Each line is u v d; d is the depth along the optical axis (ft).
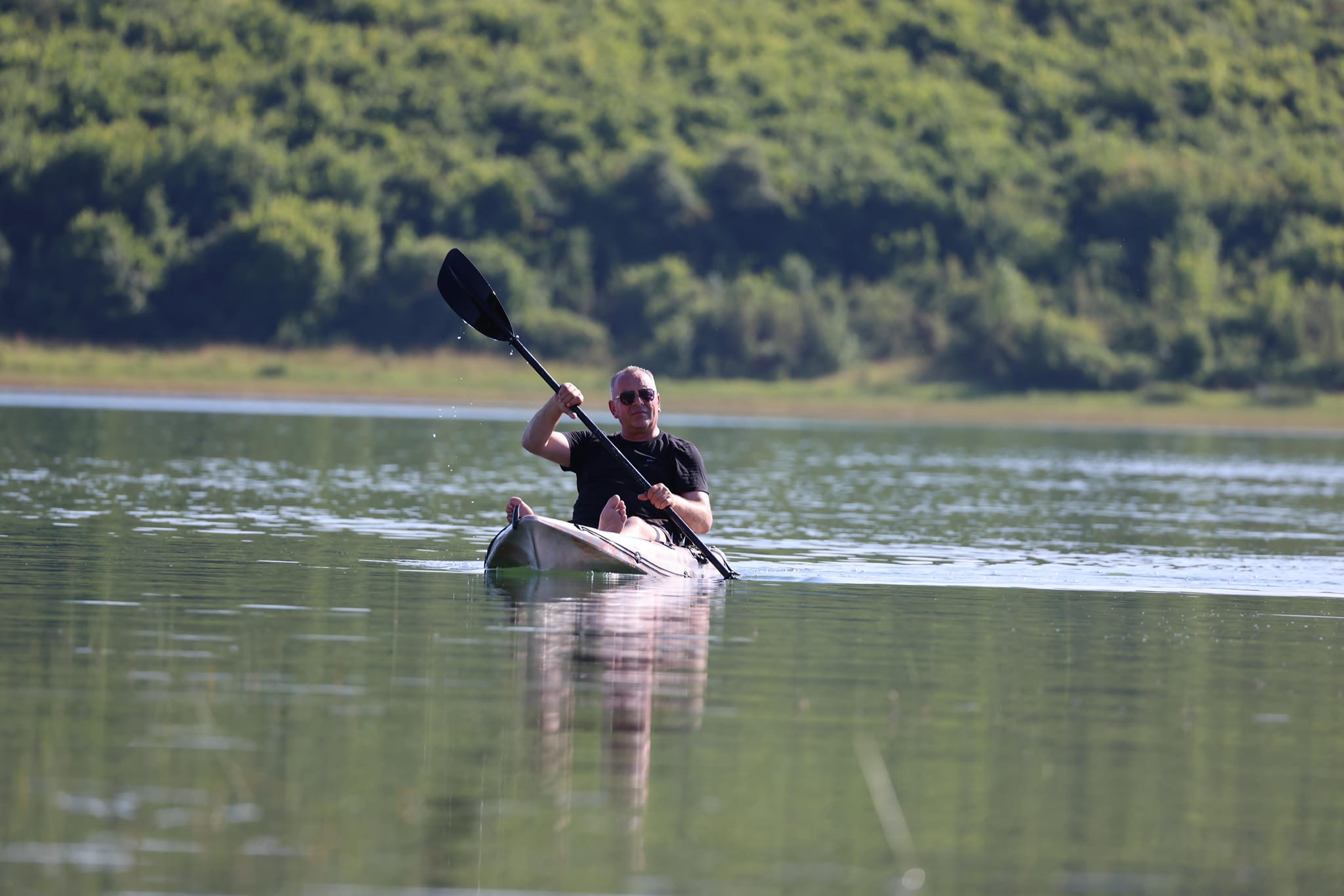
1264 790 55.62
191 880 43.42
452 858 45.91
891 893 44.19
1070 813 52.24
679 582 110.83
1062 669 78.74
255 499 174.19
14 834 46.65
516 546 112.47
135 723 60.08
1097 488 242.37
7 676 67.82
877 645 84.53
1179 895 44.70
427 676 70.74
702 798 52.54
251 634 81.35
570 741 59.41
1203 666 80.94
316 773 53.88
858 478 251.60
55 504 157.89
